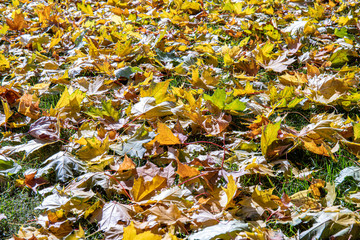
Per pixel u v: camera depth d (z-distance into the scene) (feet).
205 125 7.40
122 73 8.40
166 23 10.65
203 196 6.71
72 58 8.96
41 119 7.50
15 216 6.60
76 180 6.88
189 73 8.46
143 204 6.54
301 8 11.91
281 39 9.73
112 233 6.32
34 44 9.41
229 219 6.43
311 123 7.56
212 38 9.64
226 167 7.02
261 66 8.82
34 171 6.95
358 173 6.77
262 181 6.91
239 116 7.80
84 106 7.87
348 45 8.98
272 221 6.49
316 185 6.72
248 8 10.92
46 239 6.34
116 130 7.45
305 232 6.30
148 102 7.55
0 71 8.74
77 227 6.51
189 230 6.43
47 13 10.54
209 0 12.84
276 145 7.16
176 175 6.94
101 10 12.12
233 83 8.41
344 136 7.30
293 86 8.18
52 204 6.54
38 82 8.48
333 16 10.50
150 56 8.97
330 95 7.84
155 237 6.05
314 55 8.93
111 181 6.81
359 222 6.27
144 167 6.87
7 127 7.65
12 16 10.83
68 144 7.34
